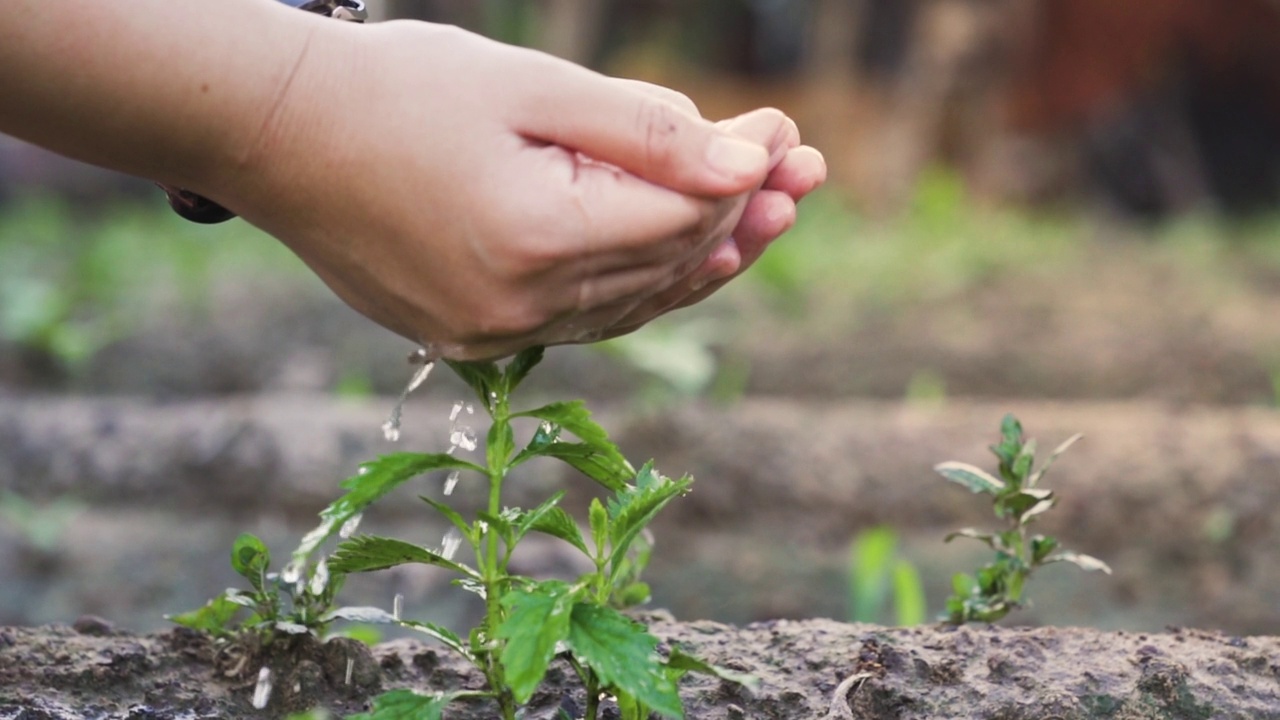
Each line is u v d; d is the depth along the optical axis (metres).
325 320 6.00
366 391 4.92
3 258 7.26
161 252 8.16
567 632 0.95
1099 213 11.09
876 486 3.45
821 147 10.88
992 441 3.58
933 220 8.77
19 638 1.42
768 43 14.62
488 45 0.98
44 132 0.98
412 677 1.39
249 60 0.95
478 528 1.09
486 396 1.08
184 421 3.80
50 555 3.15
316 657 1.34
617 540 1.08
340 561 1.09
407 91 0.96
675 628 1.49
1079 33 9.94
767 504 3.43
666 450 3.57
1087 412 4.03
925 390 4.89
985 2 9.49
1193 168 10.95
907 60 10.20
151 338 5.61
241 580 3.03
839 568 3.10
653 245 0.97
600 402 4.88
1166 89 10.84
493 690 1.13
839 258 7.89
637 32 13.45
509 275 0.97
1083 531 3.17
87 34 0.93
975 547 3.20
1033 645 1.38
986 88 9.66
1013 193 10.00
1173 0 9.82
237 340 5.61
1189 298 6.57
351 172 0.96
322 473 3.56
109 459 3.67
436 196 0.96
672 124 0.95
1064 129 10.40
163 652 1.41
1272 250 8.63
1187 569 2.95
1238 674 1.33
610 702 1.29
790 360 5.34
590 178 0.96
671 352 4.40
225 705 1.30
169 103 0.95
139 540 3.30
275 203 1.00
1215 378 4.97
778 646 1.41
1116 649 1.37
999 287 6.96
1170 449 3.33
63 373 5.13
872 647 1.37
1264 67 10.62
